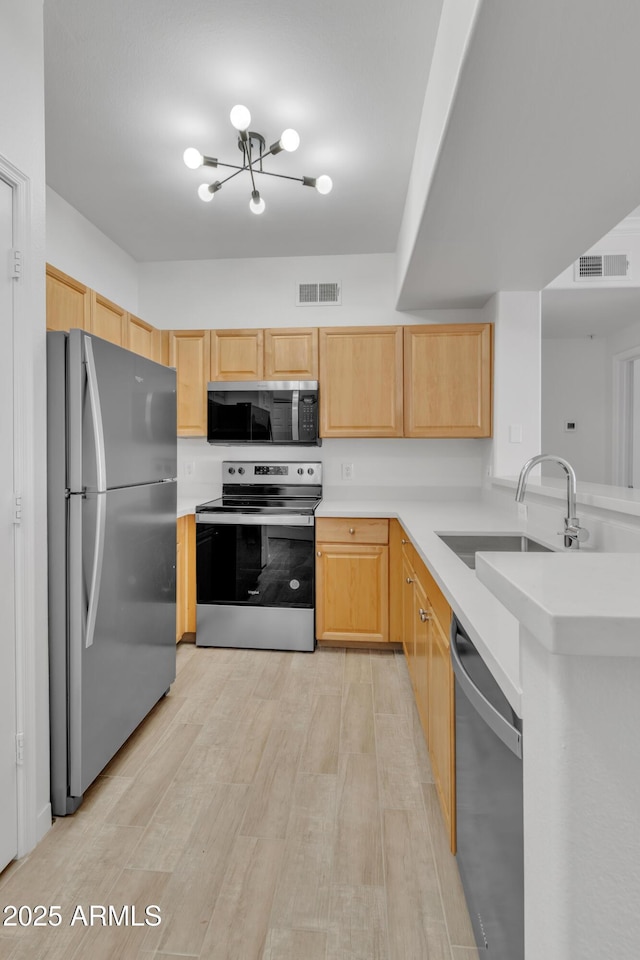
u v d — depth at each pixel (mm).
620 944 462
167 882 1447
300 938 1277
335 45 1867
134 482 2131
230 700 2518
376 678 2773
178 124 2328
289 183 2807
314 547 3189
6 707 1518
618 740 452
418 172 2350
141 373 2197
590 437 5035
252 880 1453
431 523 2543
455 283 3109
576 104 1471
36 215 1621
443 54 1666
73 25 1785
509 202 2053
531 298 3270
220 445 3924
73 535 1723
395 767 1970
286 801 1784
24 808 1554
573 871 460
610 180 1893
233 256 3834
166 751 2086
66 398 1729
